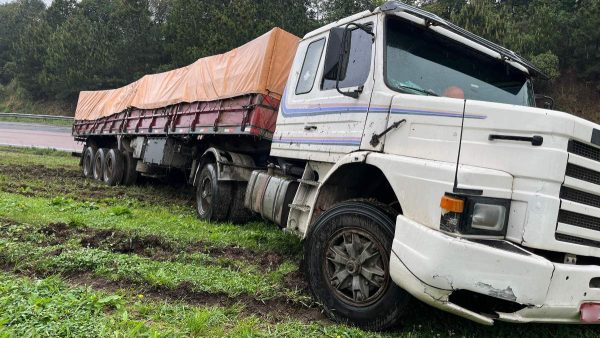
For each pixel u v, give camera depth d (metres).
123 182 12.35
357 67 4.45
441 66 4.36
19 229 5.66
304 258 4.18
